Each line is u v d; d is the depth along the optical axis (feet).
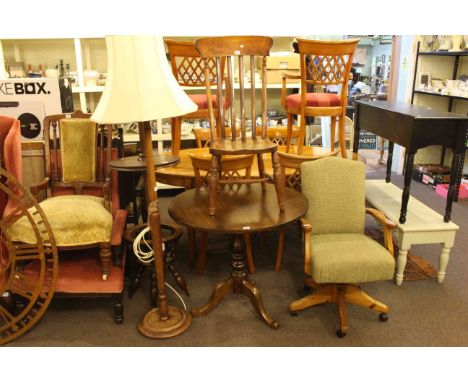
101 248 7.46
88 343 7.33
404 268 9.34
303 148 12.35
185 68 10.42
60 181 8.95
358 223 8.48
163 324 7.55
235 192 8.50
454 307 8.30
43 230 7.19
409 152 8.69
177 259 10.48
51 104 9.57
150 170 6.91
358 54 22.34
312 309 8.31
